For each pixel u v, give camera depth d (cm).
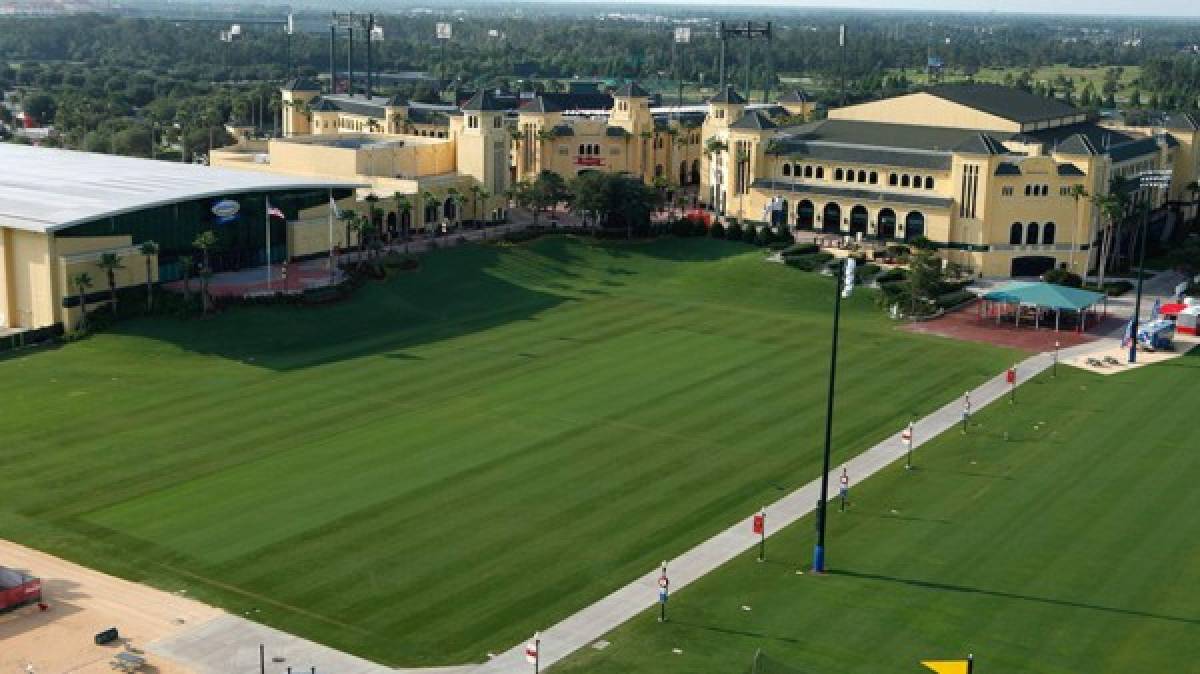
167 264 17138
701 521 10169
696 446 11988
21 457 11281
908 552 9569
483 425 12462
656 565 9306
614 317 17250
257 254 18488
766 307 18100
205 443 11769
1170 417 13125
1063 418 13075
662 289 19000
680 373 14525
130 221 16388
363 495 10525
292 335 15625
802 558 9450
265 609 8512
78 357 14400
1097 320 17750
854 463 11606
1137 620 8481
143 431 12062
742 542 9750
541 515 10206
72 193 16875
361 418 12625
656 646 8062
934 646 8088
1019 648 8075
